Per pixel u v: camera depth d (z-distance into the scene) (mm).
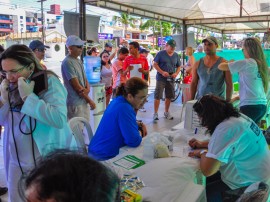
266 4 7258
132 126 2162
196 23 8281
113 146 2191
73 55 3516
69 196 546
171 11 7246
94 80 4512
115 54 6328
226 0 7246
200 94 3326
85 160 611
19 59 1537
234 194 1803
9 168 1737
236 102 3488
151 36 34375
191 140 2186
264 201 1236
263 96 2971
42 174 572
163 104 7355
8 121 1702
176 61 5719
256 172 1783
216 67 3225
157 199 1316
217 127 1728
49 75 1680
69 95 3488
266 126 3473
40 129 1646
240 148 1739
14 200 1741
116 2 5434
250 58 2936
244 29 11914
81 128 2490
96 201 560
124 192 1281
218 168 1748
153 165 1615
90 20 4836
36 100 1554
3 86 1658
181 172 1557
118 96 2328
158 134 2064
